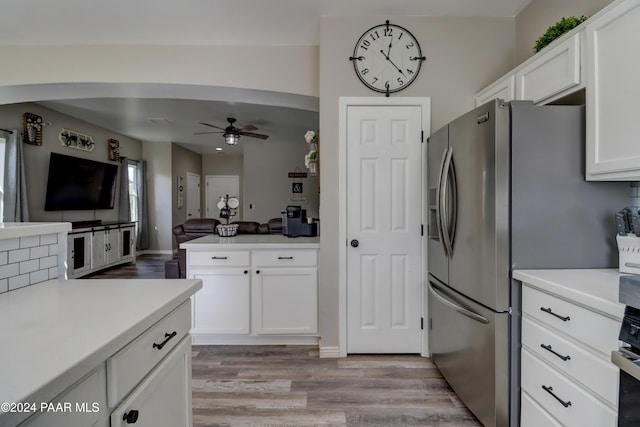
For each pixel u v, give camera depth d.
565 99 1.71
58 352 0.69
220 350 2.71
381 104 2.55
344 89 2.56
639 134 1.21
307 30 2.75
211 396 2.04
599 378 1.10
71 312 0.94
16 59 2.95
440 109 2.57
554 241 1.57
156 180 7.44
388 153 2.56
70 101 4.49
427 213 2.54
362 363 2.46
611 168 1.33
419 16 2.56
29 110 4.50
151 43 2.95
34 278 1.28
